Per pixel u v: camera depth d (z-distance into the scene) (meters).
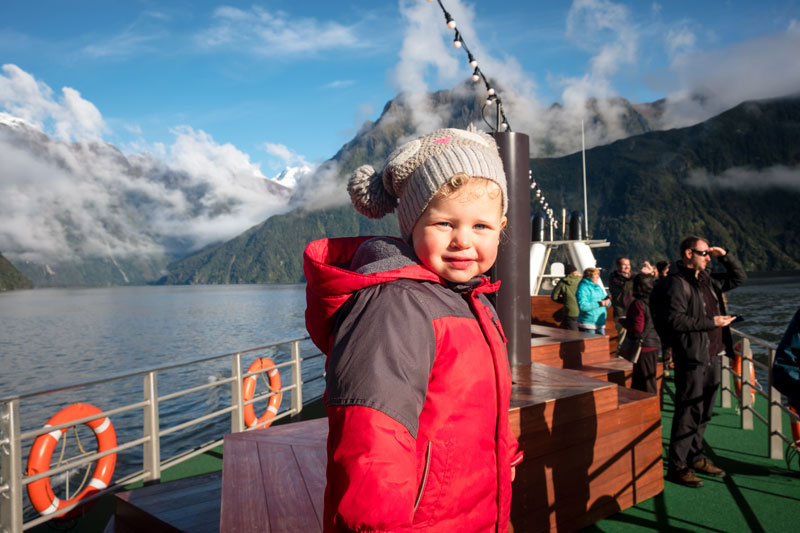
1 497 3.17
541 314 8.29
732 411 5.62
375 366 0.82
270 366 5.81
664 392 6.55
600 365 4.53
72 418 3.93
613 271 7.29
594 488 2.87
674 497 3.39
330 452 0.82
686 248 3.61
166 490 3.08
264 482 2.43
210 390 24.83
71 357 48.12
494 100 3.19
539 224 10.62
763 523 3.06
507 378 1.07
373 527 0.75
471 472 0.95
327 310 0.97
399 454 0.79
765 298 94.88
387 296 0.89
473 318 1.00
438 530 0.91
